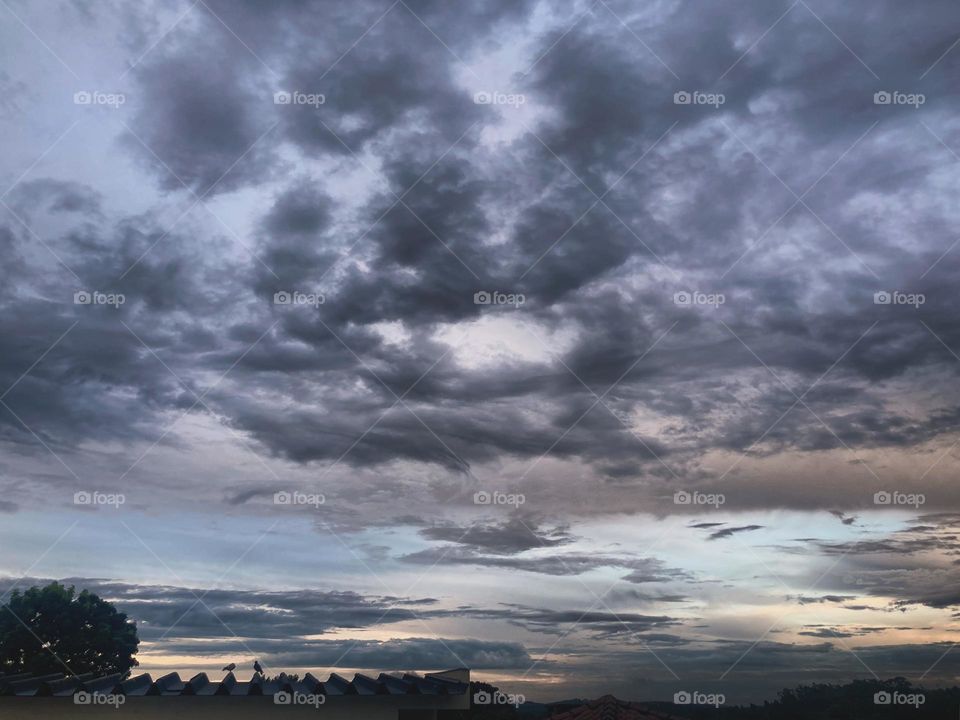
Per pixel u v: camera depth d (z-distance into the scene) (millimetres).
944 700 20516
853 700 21344
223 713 12750
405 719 13406
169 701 12695
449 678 13906
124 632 34875
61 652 33375
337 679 13844
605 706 15312
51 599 33969
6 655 32906
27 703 12516
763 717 21766
